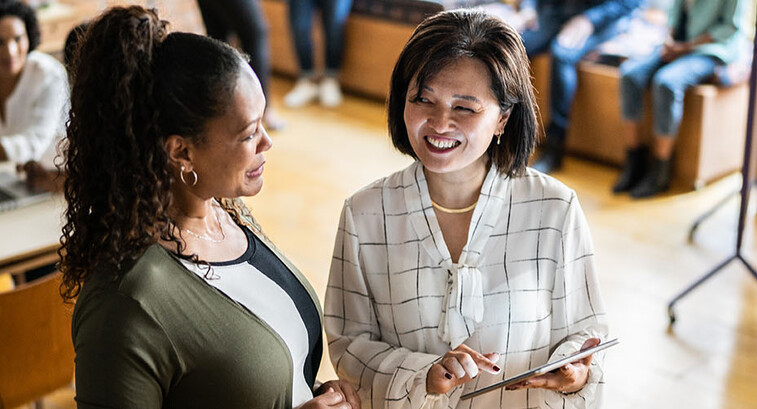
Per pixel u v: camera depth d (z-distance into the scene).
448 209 1.64
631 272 3.92
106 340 1.22
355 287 1.69
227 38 5.93
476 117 1.47
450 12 1.50
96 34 1.20
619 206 4.60
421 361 1.58
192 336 1.28
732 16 4.66
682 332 3.48
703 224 4.35
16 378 2.46
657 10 5.69
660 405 3.06
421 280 1.63
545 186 1.63
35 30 3.36
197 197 1.35
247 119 1.27
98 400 1.23
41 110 3.31
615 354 3.35
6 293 2.31
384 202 1.65
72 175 1.26
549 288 1.64
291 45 6.71
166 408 1.32
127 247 1.24
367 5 6.16
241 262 1.41
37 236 2.63
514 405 1.64
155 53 1.22
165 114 1.23
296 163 5.25
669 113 4.57
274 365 1.35
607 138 5.09
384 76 6.22
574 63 5.05
